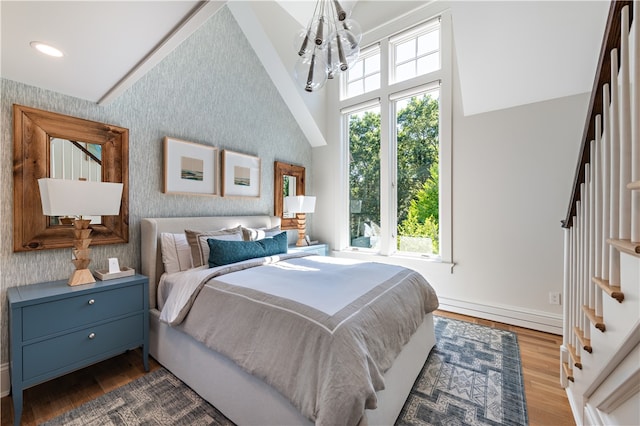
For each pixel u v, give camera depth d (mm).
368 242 3883
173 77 2547
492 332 2549
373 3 3666
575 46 2105
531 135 2664
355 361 1073
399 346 1467
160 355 1968
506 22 2102
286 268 2092
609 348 1065
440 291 3166
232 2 2949
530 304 2682
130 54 1495
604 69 1095
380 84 3623
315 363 1109
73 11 1147
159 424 1424
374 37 3658
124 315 1821
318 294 1476
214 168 2889
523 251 2719
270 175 3607
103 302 1725
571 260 1674
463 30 2258
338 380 1025
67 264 1929
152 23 1266
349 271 2004
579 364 1407
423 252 3395
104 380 1797
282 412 1213
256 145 3400
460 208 3037
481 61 2436
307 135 4203
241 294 1536
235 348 1374
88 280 1771
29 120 1742
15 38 1307
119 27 1276
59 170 1875
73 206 1576
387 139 3553
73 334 1596
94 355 1680
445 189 3105
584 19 1930
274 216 3498
